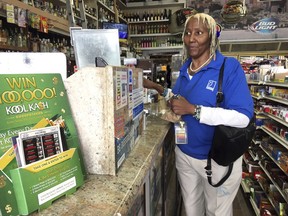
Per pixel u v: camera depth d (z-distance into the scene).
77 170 0.73
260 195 2.88
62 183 0.67
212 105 1.36
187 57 1.63
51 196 0.64
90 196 0.68
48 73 0.74
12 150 0.58
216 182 1.48
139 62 2.78
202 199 1.76
